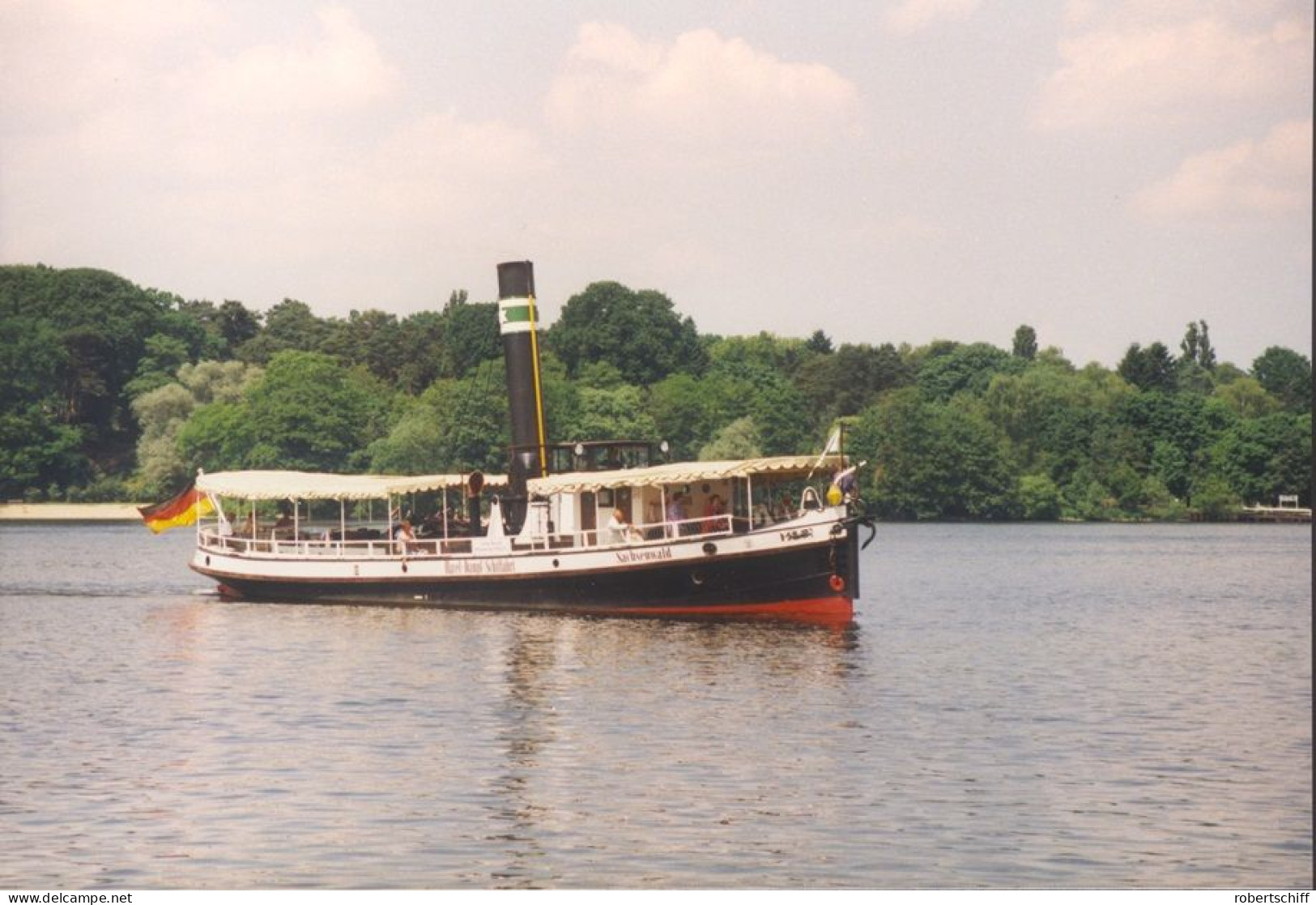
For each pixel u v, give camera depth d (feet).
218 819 145.18
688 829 142.10
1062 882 129.08
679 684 211.20
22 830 142.10
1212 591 381.40
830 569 266.98
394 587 302.86
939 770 162.71
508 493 317.01
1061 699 204.54
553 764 164.55
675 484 278.87
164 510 335.06
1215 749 173.58
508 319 304.30
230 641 258.57
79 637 270.87
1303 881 129.70
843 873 130.93
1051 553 555.28
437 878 130.21
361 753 169.99
